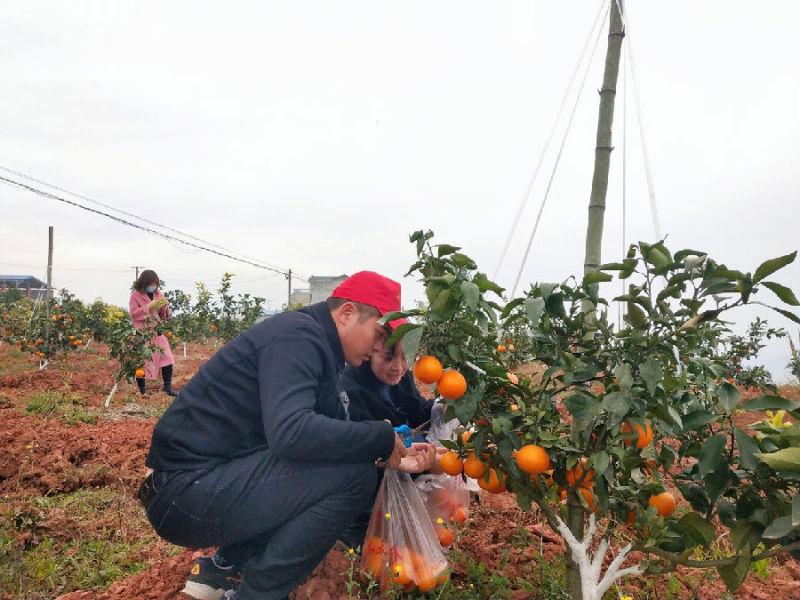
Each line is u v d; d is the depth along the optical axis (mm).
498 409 2115
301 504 2191
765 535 1805
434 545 2527
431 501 2887
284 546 2180
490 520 3418
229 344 2299
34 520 3611
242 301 17859
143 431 5957
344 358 2404
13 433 5316
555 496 2629
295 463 2221
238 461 2244
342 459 2180
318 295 42969
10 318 13789
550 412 2125
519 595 2496
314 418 2105
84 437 5426
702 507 2186
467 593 2500
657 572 2121
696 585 2680
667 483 3396
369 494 2322
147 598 2602
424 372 1924
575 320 2031
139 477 4508
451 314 1922
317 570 2607
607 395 1873
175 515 2221
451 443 2223
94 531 3598
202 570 2410
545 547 2984
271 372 2162
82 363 12234
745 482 2223
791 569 2881
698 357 2270
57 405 7207
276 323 2271
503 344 2639
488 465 2201
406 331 1957
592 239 3109
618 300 1979
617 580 2697
